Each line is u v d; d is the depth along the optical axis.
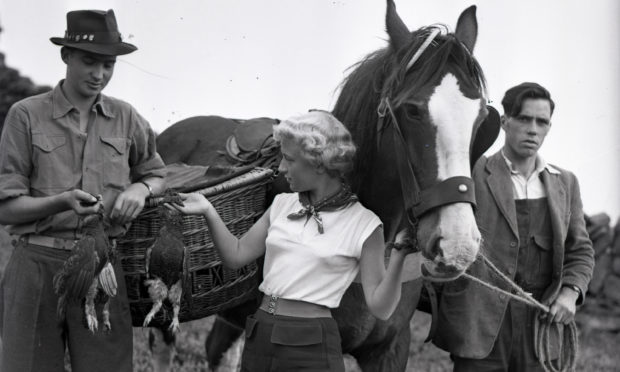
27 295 3.14
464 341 3.54
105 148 3.26
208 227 3.10
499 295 3.55
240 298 3.57
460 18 3.20
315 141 2.88
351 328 3.44
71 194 2.94
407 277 3.38
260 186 3.53
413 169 2.77
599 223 7.41
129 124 3.37
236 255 3.12
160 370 4.86
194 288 3.35
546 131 3.63
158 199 3.22
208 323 6.40
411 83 2.81
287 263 2.95
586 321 7.08
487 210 3.58
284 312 2.94
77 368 3.19
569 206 3.70
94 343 3.18
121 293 3.22
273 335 2.91
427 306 3.97
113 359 3.21
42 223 3.14
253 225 3.32
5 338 3.17
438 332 3.67
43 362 3.15
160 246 2.81
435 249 2.65
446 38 2.90
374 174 3.18
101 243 2.81
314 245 2.93
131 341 3.28
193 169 4.10
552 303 3.61
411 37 3.01
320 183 3.00
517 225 3.60
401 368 3.73
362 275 2.96
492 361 3.64
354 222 2.96
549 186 3.65
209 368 5.02
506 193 3.59
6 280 3.21
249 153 3.87
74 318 3.17
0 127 7.68
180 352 5.78
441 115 2.70
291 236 2.97
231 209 3.38
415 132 2.75
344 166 2.97
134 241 3.27
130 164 3.48
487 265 3.46
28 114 3.19
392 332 3.59
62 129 3.21
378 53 3.24
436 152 2.70
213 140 4.89
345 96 3.29
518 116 3.60
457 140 2.69
